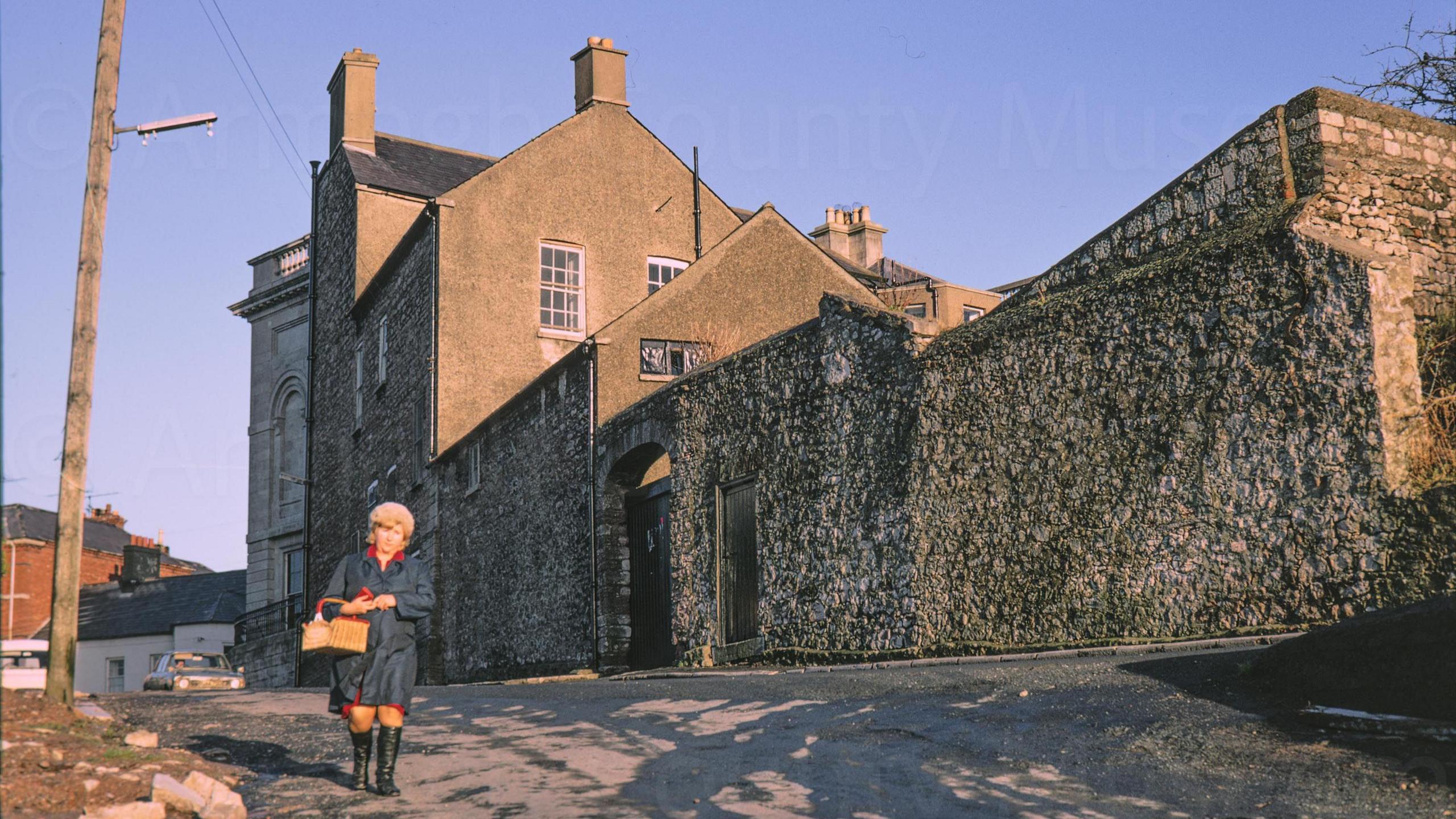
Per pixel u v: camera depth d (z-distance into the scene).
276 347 29.91
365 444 23.66
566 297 21.19
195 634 34.38
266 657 25.91
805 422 12.47
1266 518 8.09
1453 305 9.14
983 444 10.35
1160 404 8.91
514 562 17.73
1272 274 8.24
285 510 28.98
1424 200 9.22
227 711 8.71
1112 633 9.03
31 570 31.97
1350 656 5.81
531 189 21.12
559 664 16.08
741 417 13.45
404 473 21.45
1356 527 7.55
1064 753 5.53
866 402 11.67
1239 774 5.02
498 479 18.61
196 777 5.02
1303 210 8.34
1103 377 9.38
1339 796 4.65
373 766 6.08
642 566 15.27
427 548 20.52
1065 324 9.73
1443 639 5.38
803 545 12.30
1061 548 9.53
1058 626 9.48
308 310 28.94
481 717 7.99
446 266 20.09
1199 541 8.51
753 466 13.19
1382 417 7.51
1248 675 6.42
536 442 17.41
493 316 20.34
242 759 6.50
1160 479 8.84
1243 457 8.29
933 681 7.87
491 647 18.28
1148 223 9.85
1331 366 7.81
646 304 16.98
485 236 20.55
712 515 13.76
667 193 22.59
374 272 23.52
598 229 21.69
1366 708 5.68
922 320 11.27
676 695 8.66
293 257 29.69
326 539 25.72
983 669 8.20
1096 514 9.27
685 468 14.28
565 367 16.67
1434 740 5.09
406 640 5.44
